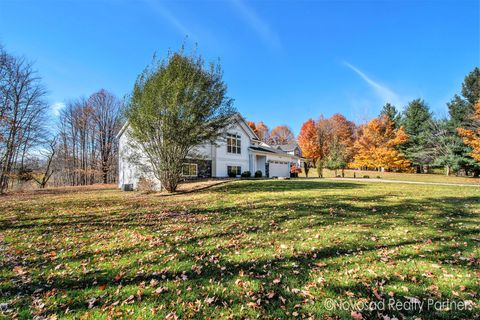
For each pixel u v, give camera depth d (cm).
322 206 820
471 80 2981
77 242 522
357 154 4031
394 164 3578
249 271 367
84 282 343
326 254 423
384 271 352
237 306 277
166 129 1233
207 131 1308
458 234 515
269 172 2745
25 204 1036
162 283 335
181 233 570
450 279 324
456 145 3019
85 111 3538
